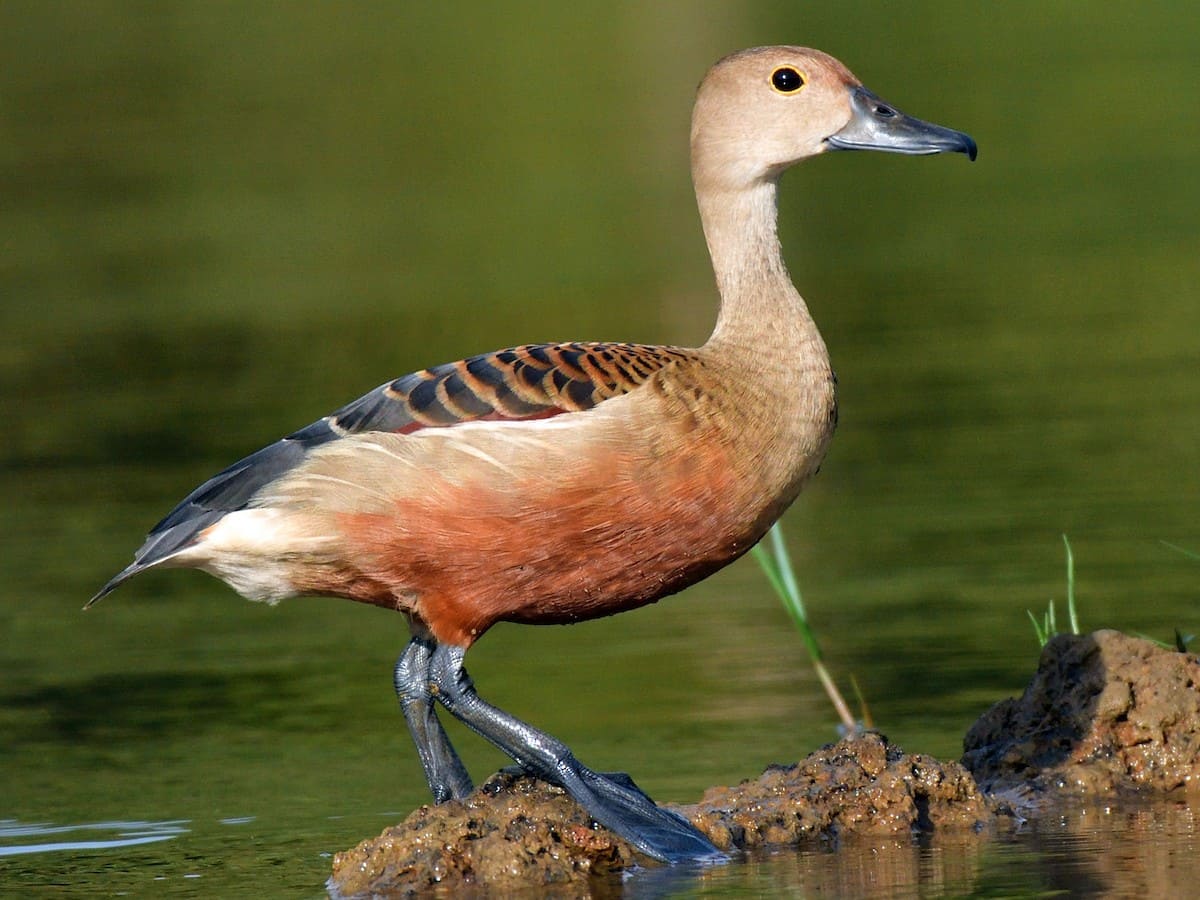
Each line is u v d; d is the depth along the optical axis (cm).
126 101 3809
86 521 1711
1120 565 1449
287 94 3841
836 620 1383
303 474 933
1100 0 4569
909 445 1825
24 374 2230
